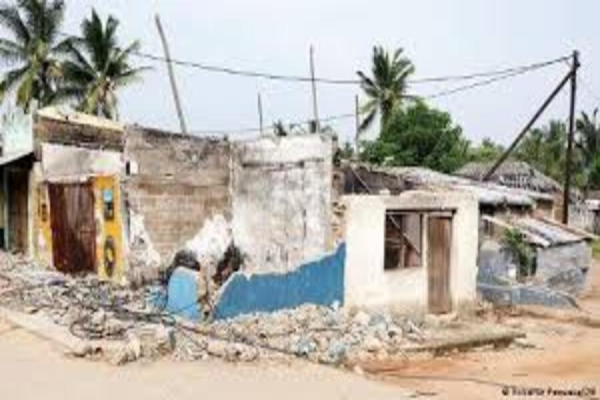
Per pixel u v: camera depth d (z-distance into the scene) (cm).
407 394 1077
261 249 2027
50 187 2191
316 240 1848
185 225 2047
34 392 980
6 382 1023
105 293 1717
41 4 4244
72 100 4359
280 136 1967
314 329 1457
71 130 2331
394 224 1697
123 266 1891
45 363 1122
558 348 1584
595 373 1357
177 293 1539
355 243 1617
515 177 4812
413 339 1495
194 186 2066
